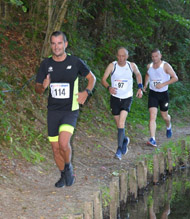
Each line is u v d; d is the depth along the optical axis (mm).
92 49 11172
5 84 6633
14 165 5020
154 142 7676
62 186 4691
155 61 7414
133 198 5566
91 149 6891
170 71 7402
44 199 4211
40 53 8148
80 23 11109
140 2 11406
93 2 11234
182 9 15820
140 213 5125
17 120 6172
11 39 7926
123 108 6461
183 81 16984
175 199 5738
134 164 6281
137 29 12016
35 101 7074
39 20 8461
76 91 4316
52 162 5750
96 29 11812
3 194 4113
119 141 6379
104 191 4727
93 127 8047
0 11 8133
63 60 4215
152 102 7723
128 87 6461
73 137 7035
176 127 11508
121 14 11477
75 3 9070
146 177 5984
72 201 4211
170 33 17047
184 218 4961
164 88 7672
